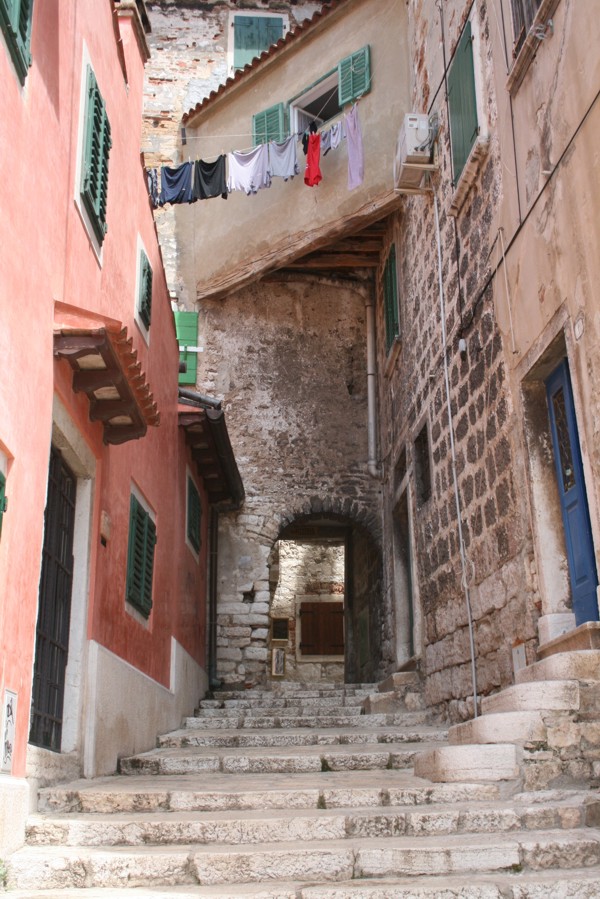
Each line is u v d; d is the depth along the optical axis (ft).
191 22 54.39
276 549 70.95
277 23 54.95
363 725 30.94
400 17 40.78
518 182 23.57
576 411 19.53
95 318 18.04
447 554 30.12
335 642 72.23
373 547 45.80
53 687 19.83
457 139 29.27
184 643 35.37
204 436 36.88
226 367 46.85
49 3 17.94
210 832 15.75
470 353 27.84
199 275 47.14
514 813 15.60
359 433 46.80
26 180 16.14
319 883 13.88
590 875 13.56
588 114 19.12
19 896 13.46
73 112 19.80
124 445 25.23
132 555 25.90
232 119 48.49
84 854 14.61
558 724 16.99
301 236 42.60
